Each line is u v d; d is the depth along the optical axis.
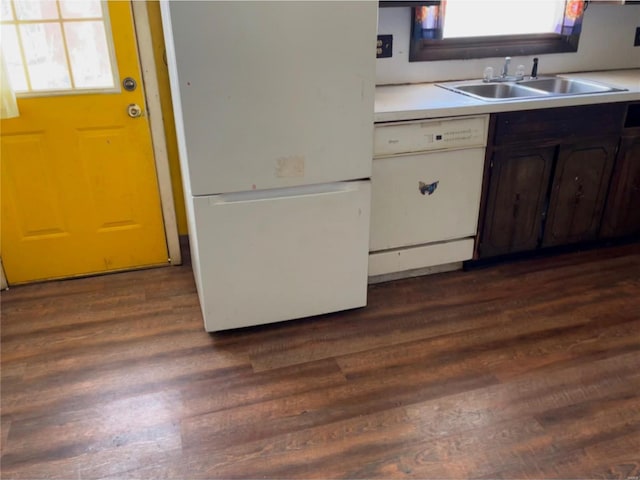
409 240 2.46
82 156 2.44
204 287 2.05
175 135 2.63
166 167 2.57
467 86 2.75
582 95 2.42
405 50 2.74
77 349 2.11
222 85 1.75
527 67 3.03
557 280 2.59
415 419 1.73
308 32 1.76
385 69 2.74
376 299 2.44
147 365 2.01
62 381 1.93
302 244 2.09
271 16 1.70
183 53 1.67
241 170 1.89
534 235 2.68
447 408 1.78
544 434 1.67
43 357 2.06
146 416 1.76
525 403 1.80
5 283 2.55
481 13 2.82
